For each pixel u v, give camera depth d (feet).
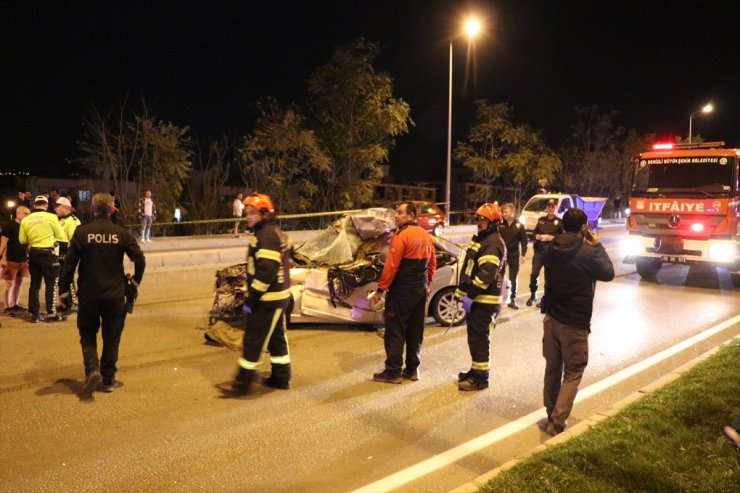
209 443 15.34
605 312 32.86
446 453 15.06
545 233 32.58
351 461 14.56
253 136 88.58
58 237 27.94
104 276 18.10
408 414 17.54
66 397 18.26
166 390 19.02
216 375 20.53
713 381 18.90
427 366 22.18
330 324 27.71
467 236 84.53
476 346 19.58
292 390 19.31
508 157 107.14
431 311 27.86
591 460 13.55
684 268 51.03
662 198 41.52
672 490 12.37
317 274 26.05
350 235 28.02
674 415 16.19
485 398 18.95
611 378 21.22
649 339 26.99
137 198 77.66
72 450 14.82
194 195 88.94
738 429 14.55
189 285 39.55
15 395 18.38
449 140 91.71
